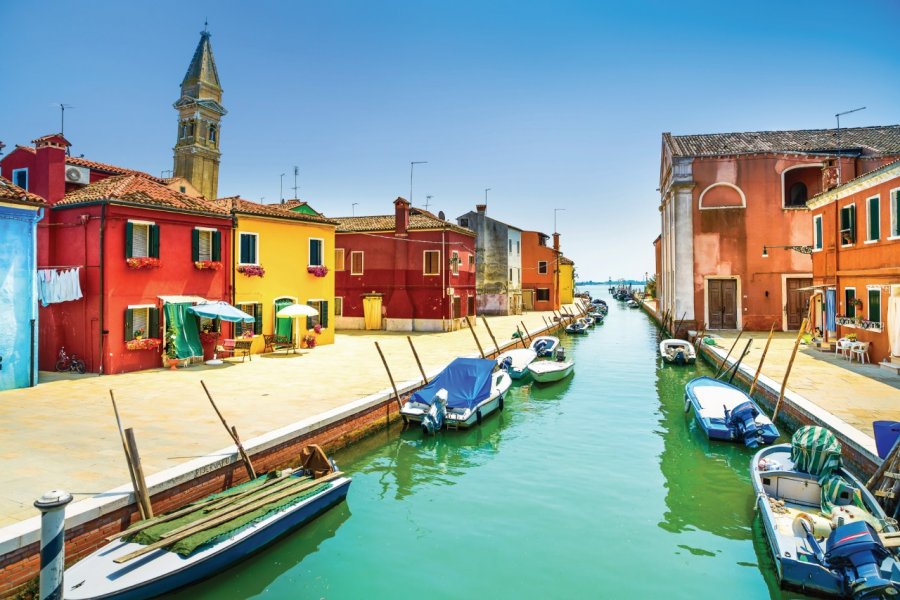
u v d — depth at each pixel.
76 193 17.17
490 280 45.69
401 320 31.23
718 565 7.37
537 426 14.05
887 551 6.21
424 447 12.42
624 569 7.28
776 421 13.48
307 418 11.11
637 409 15.84
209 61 49.41
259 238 20.95
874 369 16.41
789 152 28.03
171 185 29.34
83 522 6.50
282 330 21.91
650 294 73.19
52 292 15.77
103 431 9.95
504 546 7.89
